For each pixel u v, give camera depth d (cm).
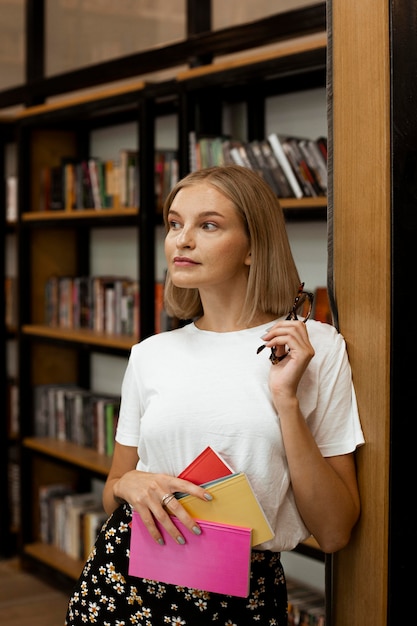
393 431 149
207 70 324
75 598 170
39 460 461
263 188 161
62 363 470
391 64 145
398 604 150
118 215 382
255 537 149
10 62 507
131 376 172
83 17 451
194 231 157
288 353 151
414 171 148
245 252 160
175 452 158
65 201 433
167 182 367
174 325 320
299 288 164
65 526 441
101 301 423
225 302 164
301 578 354
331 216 161
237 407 154
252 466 153
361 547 156
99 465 398
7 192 493
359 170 153
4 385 476
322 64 283
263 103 357
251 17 357
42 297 461
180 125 341
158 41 408
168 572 154
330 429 155
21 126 447
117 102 377
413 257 149
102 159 460
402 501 150
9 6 506
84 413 436
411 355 150
